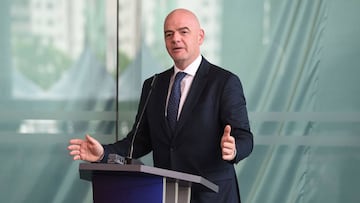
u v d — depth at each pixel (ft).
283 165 21.29
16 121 21.27
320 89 21.40
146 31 21.62
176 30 16.28
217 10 21.54
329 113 21.38
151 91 15.93
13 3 21.42
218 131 15.84
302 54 21.49
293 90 21.42
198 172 15.60
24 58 21.39
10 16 21.39
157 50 21.58
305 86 21.44
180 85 16.31
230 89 15.88
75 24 21.56
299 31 21.53
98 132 21.50
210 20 21.53
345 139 21.31
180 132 15.78
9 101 21.29
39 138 21.33
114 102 21.59
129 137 16.87
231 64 21.47
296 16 21.56
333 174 21.26
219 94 15.89
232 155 13.23
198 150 15.67
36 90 21.39
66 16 21.54
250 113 21.39
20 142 21.25
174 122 15.98
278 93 21.45
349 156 21.27
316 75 21.45
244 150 14.53
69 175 21.35
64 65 21.50
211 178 15.57
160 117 16.20
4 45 21.35
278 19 21.54
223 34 21.50
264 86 21.44
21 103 21.31
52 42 21.48
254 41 21.53
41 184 21.27
